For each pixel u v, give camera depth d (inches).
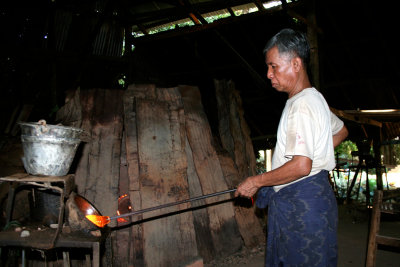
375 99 294.5
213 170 151.2
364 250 151.0
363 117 239.0
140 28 298.5
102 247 117.6
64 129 88.4
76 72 282.4
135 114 145.9
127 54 295.4
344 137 82.8
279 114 319.6
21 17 251.4
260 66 304.7
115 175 131.4
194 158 148.3
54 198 97.9
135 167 132.5
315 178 63.9
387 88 282.5
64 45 276.5
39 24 261.6
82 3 269.9
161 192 131.0
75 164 130.6
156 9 303.0
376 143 271.9
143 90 155.1
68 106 143.3
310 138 59.9
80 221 85.3
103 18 266.7
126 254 121.0
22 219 106.6
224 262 132.0
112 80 303.3
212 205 143.6
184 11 265.0
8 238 86.0
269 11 231.6
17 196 123.0
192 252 126.3
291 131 60.9
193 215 138.9
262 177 65.0
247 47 291.1
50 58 253.1
